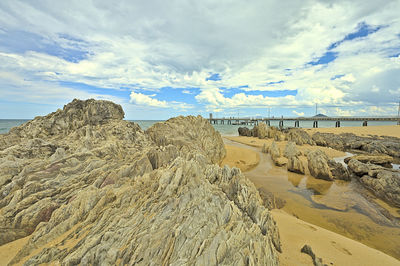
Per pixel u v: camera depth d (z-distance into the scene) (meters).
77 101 24.05
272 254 7.28
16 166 13.26
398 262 9.66
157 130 28.73
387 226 15.62
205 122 37.69
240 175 13.31
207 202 7.89
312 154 29.48
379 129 64.44
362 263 8.81
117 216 8.61
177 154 18.53
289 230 12.03
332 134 63.59
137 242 6.68
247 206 10.18
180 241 6.12
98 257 6.39
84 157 15.49
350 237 14.16
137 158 16.52
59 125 21.45
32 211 10.09
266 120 152.50
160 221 7.59
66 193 11.48
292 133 57.06
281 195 21.80
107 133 21.23
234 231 6.50
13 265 7.51
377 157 33.91
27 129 20.28
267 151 44.53
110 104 25.02
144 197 10.18
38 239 8.43
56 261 6.97
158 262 5.79
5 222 9.63
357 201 20.27
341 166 27.20
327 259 8.62
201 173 12.11
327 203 19.78
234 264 5.18
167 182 10.86
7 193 11.35
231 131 108.81
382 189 21.58
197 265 5.18
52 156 15.02
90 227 8.81
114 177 12.60
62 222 9.21
